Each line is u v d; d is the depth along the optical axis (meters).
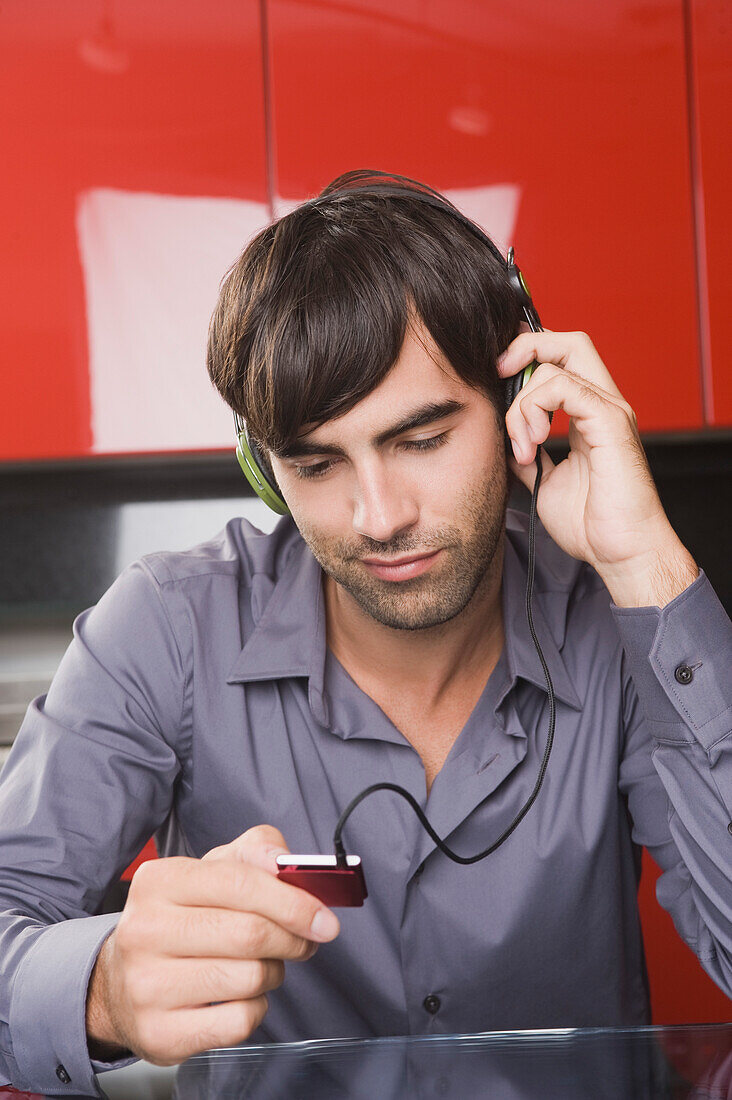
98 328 1.91
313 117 1.89
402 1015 0.97
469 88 1.90
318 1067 0.72
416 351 0.81
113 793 0.96
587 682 1.04
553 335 0.93
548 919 0.97
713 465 2.33
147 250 1.91
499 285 0.89
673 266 1.94
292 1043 0.77
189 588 1.05
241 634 1.04
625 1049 0.74
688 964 1.75
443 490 0.83
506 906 0.97
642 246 1.93
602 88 1.91
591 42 1.90
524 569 1.09
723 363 1.95
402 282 0.81
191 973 0.65
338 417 0.80
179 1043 0.65
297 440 0.82
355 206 0.87
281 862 0.65
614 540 0.90
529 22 1.90
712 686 0.88
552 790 1.00
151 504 2.31
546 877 0.97
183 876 0.66
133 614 1.03
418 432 0.82
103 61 1.88
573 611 1.09
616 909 1.01
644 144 1.92
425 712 1.00
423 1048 0.75
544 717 1.02
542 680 1.00
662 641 0.89
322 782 1.00
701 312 1.95
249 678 1.00
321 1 1.88
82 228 1.90
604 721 1.03
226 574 1.08
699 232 1.93
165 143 1.89
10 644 2.24
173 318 1.91
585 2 1.90
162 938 0.65
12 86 1.87
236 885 0.64
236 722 1.01
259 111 1.89
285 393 0.81
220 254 1.91
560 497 0.95
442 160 1.91
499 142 1.91
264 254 0.86
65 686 1.01
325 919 0.64
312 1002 0.96
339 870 0.64
